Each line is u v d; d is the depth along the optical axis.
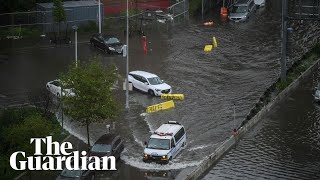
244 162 45.47
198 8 96.25
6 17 81.62
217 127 51.94
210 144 48.28
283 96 59.84
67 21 82.19
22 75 64.38
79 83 44.97
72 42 78.31
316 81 65.25
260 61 72.50
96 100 45.12
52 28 81.69
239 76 66.56
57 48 75.44
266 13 97.38
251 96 60.09
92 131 50.66
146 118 53.94
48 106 54.12
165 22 89.25
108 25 85.00
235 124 52.53
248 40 81.88
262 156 46.53
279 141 49.31
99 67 46.50
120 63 69.81
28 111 50.66
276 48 78.31
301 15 65.25
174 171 43.28
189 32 85.25
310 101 58.72
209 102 58.28
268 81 64.81
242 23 91.12
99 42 74.56
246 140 49.59
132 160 45.19
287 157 46.28
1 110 52.59
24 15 82.31
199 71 68.12
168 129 46.56
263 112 54.88
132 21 86.38
